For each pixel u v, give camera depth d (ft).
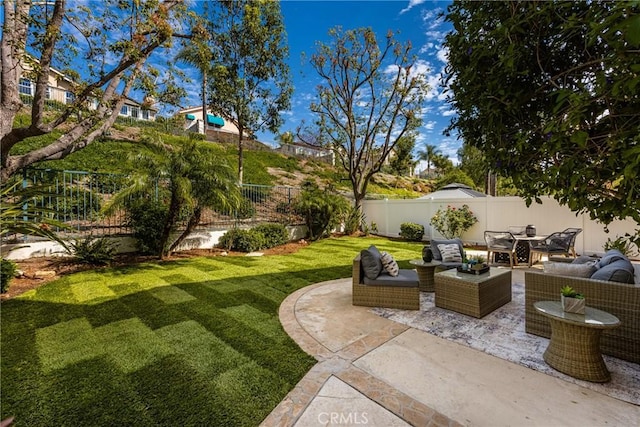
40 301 14.01
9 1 15.92
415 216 38.86
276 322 12.31
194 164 22.88
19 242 19.48
